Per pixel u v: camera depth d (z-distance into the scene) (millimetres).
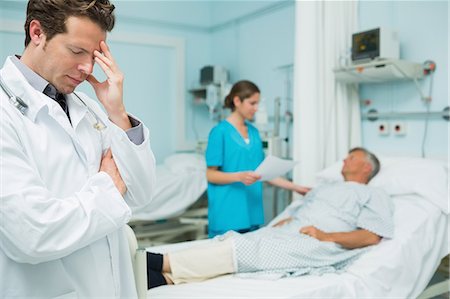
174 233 3086
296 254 1662
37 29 803
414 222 1853
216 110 3957
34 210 731
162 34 3834
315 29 2426
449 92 2137
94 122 998
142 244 2982
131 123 958
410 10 2293
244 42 3711
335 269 1687
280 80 3305
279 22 3295
